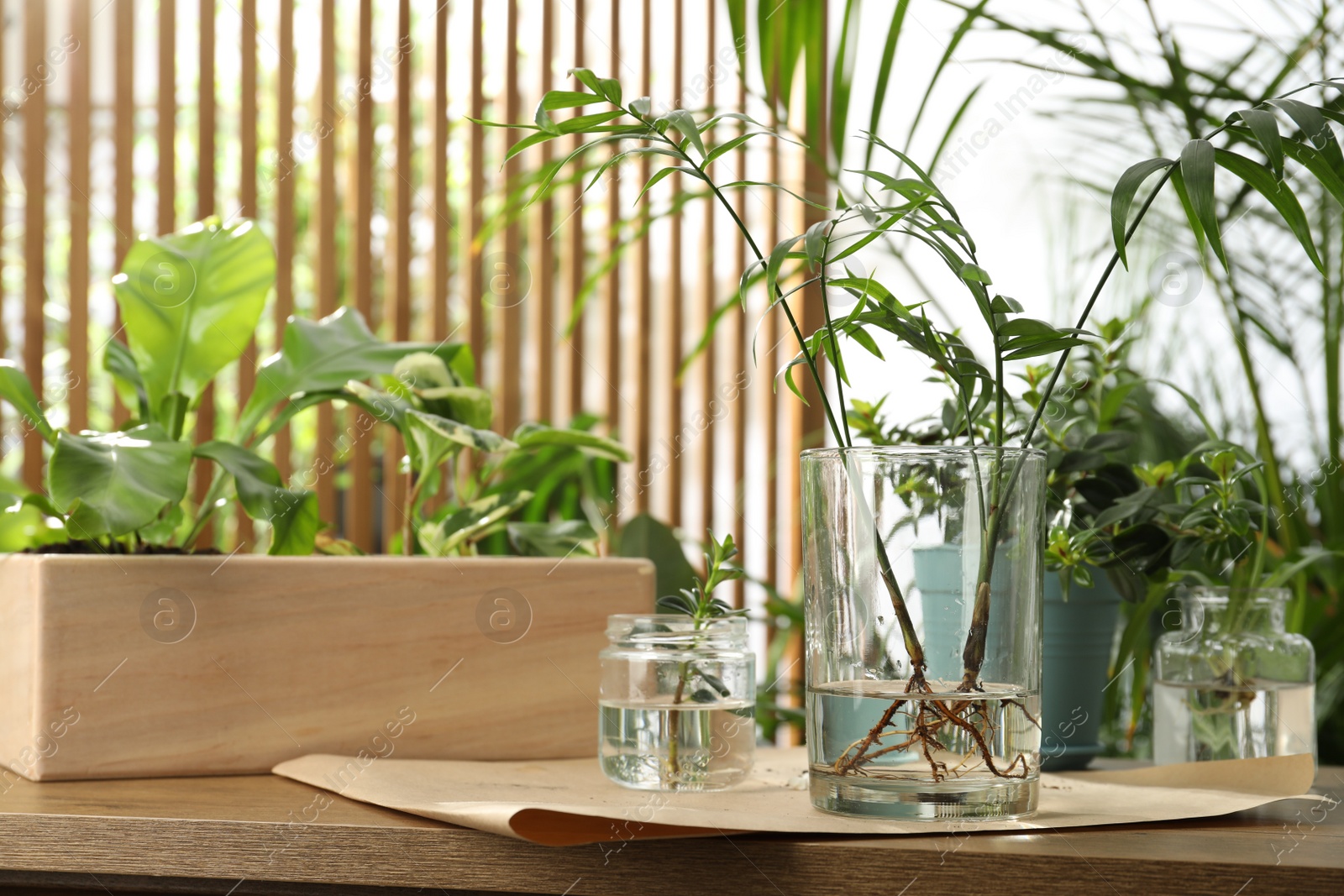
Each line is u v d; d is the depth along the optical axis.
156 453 0.81
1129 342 0.91
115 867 0.61
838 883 0.55
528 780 0.73
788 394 2.00
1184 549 0.82
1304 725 0.78
